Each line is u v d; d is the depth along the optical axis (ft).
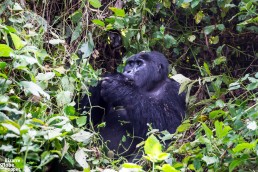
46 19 36.76
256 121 28.86
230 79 38.42
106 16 39.17
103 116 36.22
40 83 29.01
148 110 35.65
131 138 35.27
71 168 27.35
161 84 37.63
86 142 28.78
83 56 34.96
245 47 41.86
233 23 41.37
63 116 27.40
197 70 41.70
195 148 30.42
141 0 39.63
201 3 40.27
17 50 26.50
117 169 28.73
